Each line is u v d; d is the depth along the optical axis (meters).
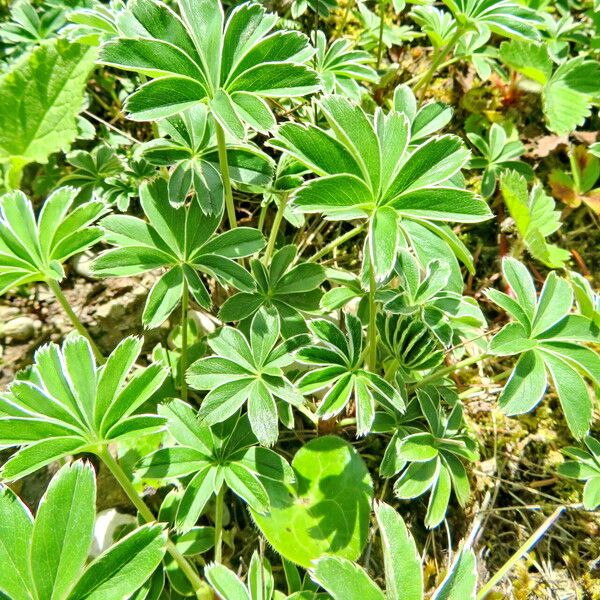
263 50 0.13
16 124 0.17
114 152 0.20
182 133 0.16
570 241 0.24
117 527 0.15
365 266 0.13
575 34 0.25
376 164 0.12
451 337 0.15
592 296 0.16
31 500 0.16
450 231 0.14
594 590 0.17
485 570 0.17
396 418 0.16
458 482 0.15
